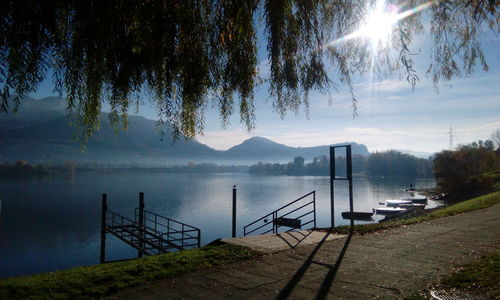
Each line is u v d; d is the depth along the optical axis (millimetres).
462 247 6902
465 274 4961
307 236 8375
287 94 5125
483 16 4848
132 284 4832
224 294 4395
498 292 4207
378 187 113312
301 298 4184
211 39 4762
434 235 8336
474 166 62062
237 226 50250
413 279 4852
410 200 57594
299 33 4973
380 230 9156
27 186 141250
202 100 4895
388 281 4781
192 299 4238
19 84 3365
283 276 5125
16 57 3291
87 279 5055
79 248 42719
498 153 79875
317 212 58719
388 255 6324
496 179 58688
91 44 3744
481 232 8695
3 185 145875
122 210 71562
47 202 88500
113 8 3678
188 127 4809
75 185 149875
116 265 5988
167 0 4133
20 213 71312
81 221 61500
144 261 6160
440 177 66000
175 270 5449
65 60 3777
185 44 4473
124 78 4172
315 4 4863
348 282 4770
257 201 83375
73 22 3736
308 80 5078
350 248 6973
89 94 4047
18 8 3242
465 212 13531
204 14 4750
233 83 4930
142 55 4094
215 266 5758
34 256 39281
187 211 67688
